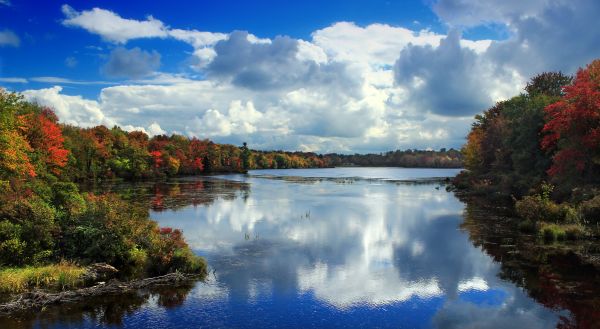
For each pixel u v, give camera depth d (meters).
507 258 24.88
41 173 43.34
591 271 22.25
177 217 40.03
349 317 17.03
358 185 86.69
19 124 38.78
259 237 31.02
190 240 29.95
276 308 17.77
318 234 32.19
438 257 25.41
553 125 38.62
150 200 54.31
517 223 36.25
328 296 19.12
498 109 84.69
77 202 26.91
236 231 33.31
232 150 169.25
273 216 40.94
